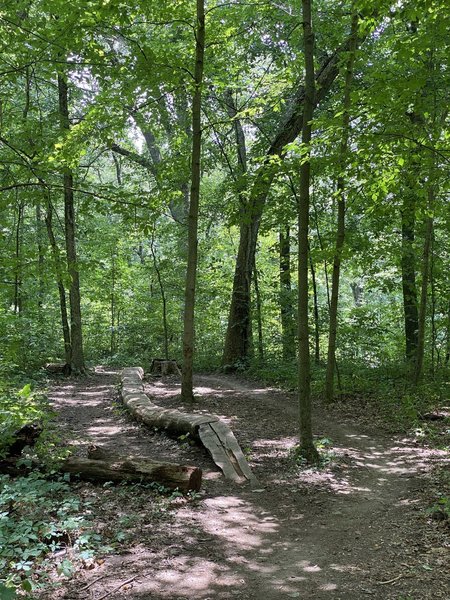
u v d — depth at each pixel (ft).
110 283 83.10
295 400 42.52
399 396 40.04
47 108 64.90
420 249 46.24
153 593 13.88
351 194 25.93
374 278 53.31
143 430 32.83
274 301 61.41
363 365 49.39
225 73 47.60
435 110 23.73
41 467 21.99
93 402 42.86
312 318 57.93
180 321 80.94
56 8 26.08
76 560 15.37
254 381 54.08
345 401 40.70
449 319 46.55
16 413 22.30
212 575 14.97
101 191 28.99
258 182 32.73
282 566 15.65
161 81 33.60
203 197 70.85
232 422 35.12
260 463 26.35
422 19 22.53
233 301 63.87
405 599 13.44
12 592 9.48
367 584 14.38
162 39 49.08
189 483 21.39
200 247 78.33
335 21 38.17
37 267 28.89
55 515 18.22
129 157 73.56
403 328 59.67
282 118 57.06
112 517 18.70
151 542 16.92
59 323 70.33
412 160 23.20
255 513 19.98
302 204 26.40
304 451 26.55
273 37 46.32
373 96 21.12
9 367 39.55
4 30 25.04
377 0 22.70
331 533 18.11
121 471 22.07
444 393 39.27
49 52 26.73
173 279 78.23
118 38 41.04
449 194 35.99
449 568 14.88
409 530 17.93
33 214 77.41
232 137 67.92
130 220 28.60
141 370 56.95
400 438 30.76
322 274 82.12
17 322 51.21
